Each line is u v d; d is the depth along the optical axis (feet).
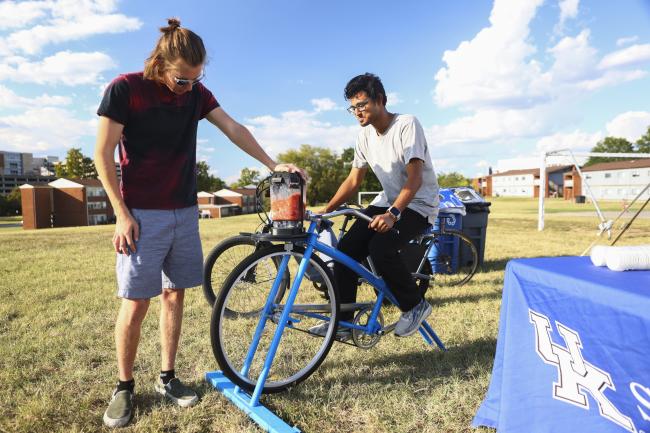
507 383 5.80
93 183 193.06
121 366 6.96
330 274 7.94
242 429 6.48
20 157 455.63
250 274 9.00
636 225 44.27
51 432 6.35
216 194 251.39
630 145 289.12
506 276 6.13
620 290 4.34
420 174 8.00
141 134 6.49
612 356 4.40
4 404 7.13
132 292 6.61
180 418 6.70
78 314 12.14
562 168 263.70
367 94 8.27
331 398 7.39
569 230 39.22
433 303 13.61
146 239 6.61
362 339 8.82
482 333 10.59
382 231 7.61
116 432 6.40
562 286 5.06
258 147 7.90
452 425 6.61
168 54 6.08
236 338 9.53
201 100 7.23
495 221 52.95
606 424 4.46
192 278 7.36
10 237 38.47
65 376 8.16
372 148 9.05
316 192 215.10
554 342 5.16
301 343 9.59
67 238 36.24
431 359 9.16
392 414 6.88
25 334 10.32
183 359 8.98
